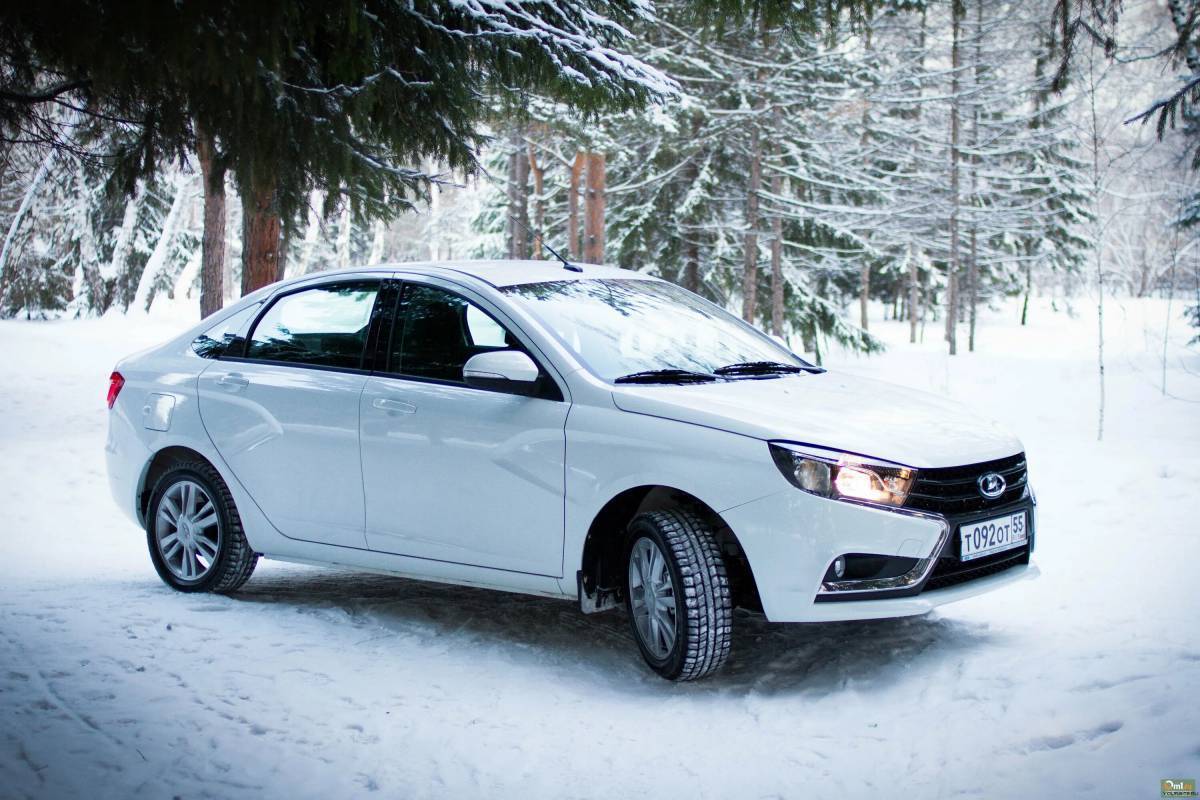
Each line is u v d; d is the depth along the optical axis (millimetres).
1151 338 30969
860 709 4090
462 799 3395
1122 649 4469
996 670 4355
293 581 6500
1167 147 21391
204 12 5066
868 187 26031
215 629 5254
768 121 23188
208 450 5855
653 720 4086
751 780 3504
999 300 58375
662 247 26250
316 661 4785
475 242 38281
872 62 24875
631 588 4637
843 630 5176
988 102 33125
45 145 7477
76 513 9281
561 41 7168
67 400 17688
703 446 4387
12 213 38438
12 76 5941
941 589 4359
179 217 37062
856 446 4281
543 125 14086
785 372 5316
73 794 3324
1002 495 4598
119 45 5277
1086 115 30422
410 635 5234
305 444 5488
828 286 36812
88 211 36969
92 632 5129
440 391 5105
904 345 42531
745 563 4621
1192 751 3246
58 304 38219
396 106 6809
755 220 23219
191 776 3504
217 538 5902
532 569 4820
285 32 5398
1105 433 13242
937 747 3637
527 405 4844
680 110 17812
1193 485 8266
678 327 5422
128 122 6562
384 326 5441
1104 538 6863
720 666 4445
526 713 4164
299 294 5871
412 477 5121
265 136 6309
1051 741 3551
